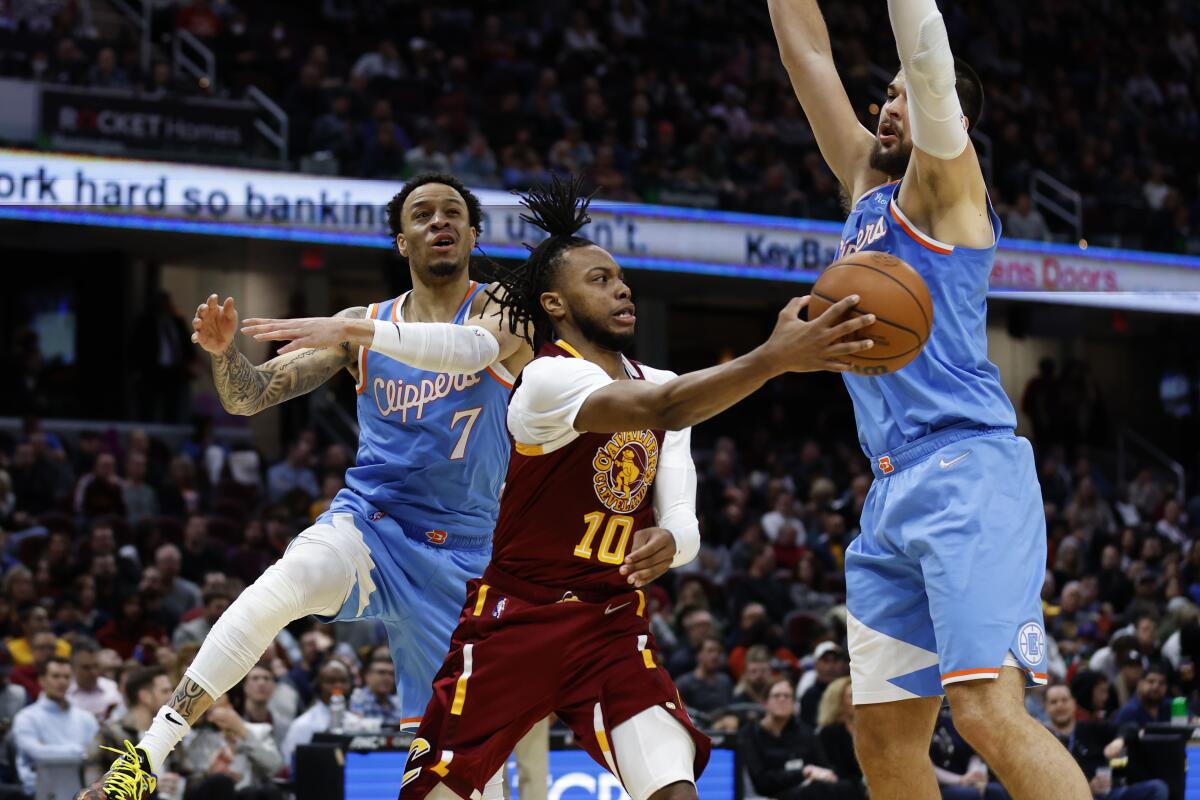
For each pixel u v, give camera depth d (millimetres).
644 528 3604
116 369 16328
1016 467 3635
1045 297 16469
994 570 3516
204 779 6758
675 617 10875
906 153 3879
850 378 3852
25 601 9844
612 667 3533
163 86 14242
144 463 12758
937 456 3633
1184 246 17641
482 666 3566
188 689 4160
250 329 3836
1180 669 9906
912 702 3754
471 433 4520
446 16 18344
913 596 3721
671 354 20438
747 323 20938
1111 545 14109
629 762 3457
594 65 18188
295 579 4316
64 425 15133
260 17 17516
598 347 3574
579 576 3580
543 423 3406
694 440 18984
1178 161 21094
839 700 8125
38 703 7867
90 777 7027
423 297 4656
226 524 12219
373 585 4500
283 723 8297
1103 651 10305
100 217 12875
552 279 3588
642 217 15117
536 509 3557
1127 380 21781
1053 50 21766
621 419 3219
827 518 13734
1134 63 22172
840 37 20406
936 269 3650
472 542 4664
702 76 19219
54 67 13695
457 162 14867
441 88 16797
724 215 15469
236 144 13828
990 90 19859
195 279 16953
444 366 4098
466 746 3557
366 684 8375
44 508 12492
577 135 16391
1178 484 20594
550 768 6305
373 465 4574
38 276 16453
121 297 16359
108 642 9664
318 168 14172
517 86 17531
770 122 18562
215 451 14016
